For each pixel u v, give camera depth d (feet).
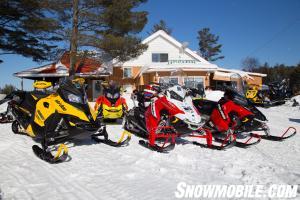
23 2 65.26
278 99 60.90
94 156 19.47
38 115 21.36
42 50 73.15
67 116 19.85
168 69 85.40
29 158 18.92
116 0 70.33
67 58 89.51
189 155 20.29
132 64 95.91
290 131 31.78
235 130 24.08
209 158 19.53
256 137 24.64
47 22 67.72
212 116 24.79
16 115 24.89
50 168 16.88
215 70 87.76
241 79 29.86
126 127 28.22
